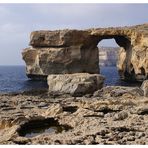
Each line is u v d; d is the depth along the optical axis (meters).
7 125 22.48
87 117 25.91
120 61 93.44
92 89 46.69
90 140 17.89
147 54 72.69
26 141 18.20
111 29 84.38
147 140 17.81
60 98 41.53
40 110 30.47
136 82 78.69
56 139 18.41
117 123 23.11
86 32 85.81
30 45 90.81
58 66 85.88
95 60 90.00
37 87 68.94
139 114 26.95
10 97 43.47
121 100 34.06
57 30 86.38
